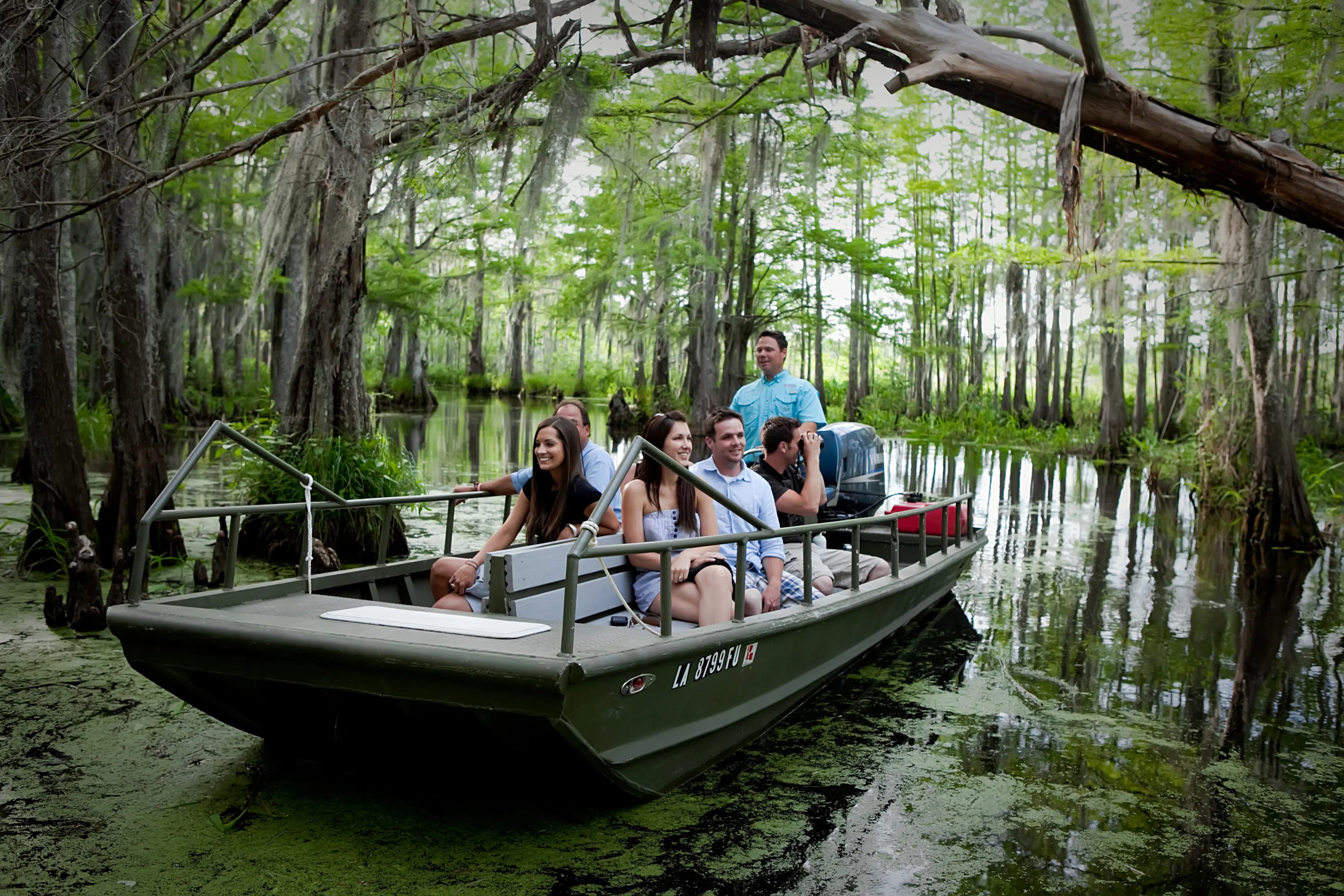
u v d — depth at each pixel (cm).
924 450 2634
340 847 339
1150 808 395
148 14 584
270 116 1232
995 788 412
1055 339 3228
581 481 474
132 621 360
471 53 738
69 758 415
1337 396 2803
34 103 633
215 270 2403
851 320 3078
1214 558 1031
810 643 488
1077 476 1975
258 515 895
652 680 350
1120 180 1280
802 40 478
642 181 923
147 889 305
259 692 365
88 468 1448
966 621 732
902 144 3244
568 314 3070
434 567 470
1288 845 364
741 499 504
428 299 2930
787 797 397
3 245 799
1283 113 928
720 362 3141
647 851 344
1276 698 548
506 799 382
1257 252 1109
